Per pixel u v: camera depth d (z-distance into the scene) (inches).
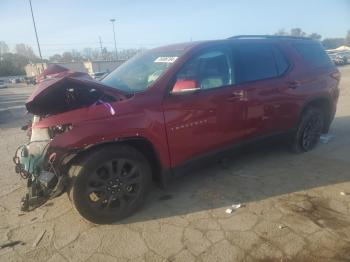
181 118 135.9
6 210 145.9
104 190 124.6
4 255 114.2
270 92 166.4
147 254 110.7
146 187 135.6
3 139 294.4
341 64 1664.6
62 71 179.3
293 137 190.1
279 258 105.0
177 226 126.0
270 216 129.1
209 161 151.5
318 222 123.3
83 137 115.0
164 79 135.6
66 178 118.8
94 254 112.2
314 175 165.8
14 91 1378.0
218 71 151.3
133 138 125.2
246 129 160.6
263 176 167.0
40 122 125.0
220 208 137.5
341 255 104.7
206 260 106.0
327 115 209.0
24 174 135.8
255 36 181.6
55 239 121.9
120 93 130.7
